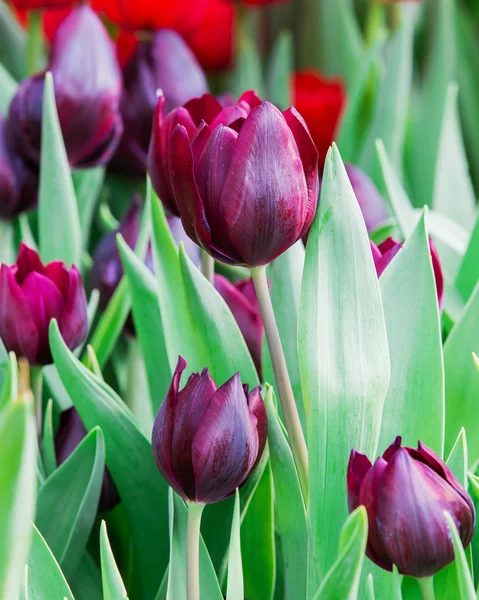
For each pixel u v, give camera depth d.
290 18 2.76
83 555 1.10
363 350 0.99
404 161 1.93
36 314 1.10
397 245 1.08
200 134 0.98
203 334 1.08
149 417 1.24
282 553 1.07
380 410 1.00
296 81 1.99
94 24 1.29
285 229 0.97
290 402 1.00
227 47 2.11
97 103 1.28
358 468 0.96
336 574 0.93
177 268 1.08
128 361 1.24
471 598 0.94
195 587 0.98
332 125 1.85
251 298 1.16
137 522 1.10
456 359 1.10
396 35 1.76
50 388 1.21
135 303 1.15
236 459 0.96
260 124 0.95
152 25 1.72
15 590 0.86
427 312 1.04
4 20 1.97
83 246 1.48
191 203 0.96
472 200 1.65
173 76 1.41
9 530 0.85
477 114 2.32
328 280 0.99
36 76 1.28
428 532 0.93
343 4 2.45
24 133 1.27
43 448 1.14
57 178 1.26
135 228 1.24
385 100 1.75
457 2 2.64
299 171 0.96
